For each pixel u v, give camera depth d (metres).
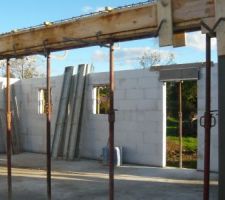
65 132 12.39
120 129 11.59
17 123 14.20
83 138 12.49
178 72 10.29
